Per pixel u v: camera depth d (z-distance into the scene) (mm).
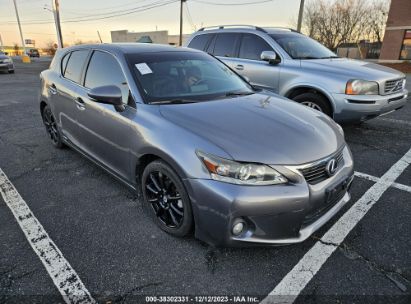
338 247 2477
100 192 3354
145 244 2510
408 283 2139
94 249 2453
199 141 2197
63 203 3137
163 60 3207
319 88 4762
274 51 5430
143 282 2139
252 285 2119
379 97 4535
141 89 2803
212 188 2072
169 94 2877
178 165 2225
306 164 2148
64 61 4062
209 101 2855
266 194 2023
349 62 5316
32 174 3803
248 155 2074
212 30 6531
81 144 3672
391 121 6230
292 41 5633
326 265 2293
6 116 6828
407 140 5031
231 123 2418
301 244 2508
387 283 2137
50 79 4199
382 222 2791
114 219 2854
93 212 2973
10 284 2111
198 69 3348
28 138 5215
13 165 4082
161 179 2508
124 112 2771
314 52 5621
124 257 2365
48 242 2537
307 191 2113
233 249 2445
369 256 2385
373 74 4633
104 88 2688
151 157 2584
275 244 2139
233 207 2020
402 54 22656
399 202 3119
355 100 4492
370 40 39156
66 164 4098
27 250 2441
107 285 2113
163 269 2250
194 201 2189
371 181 3574
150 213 2744
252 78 5629
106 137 3041
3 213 2965
